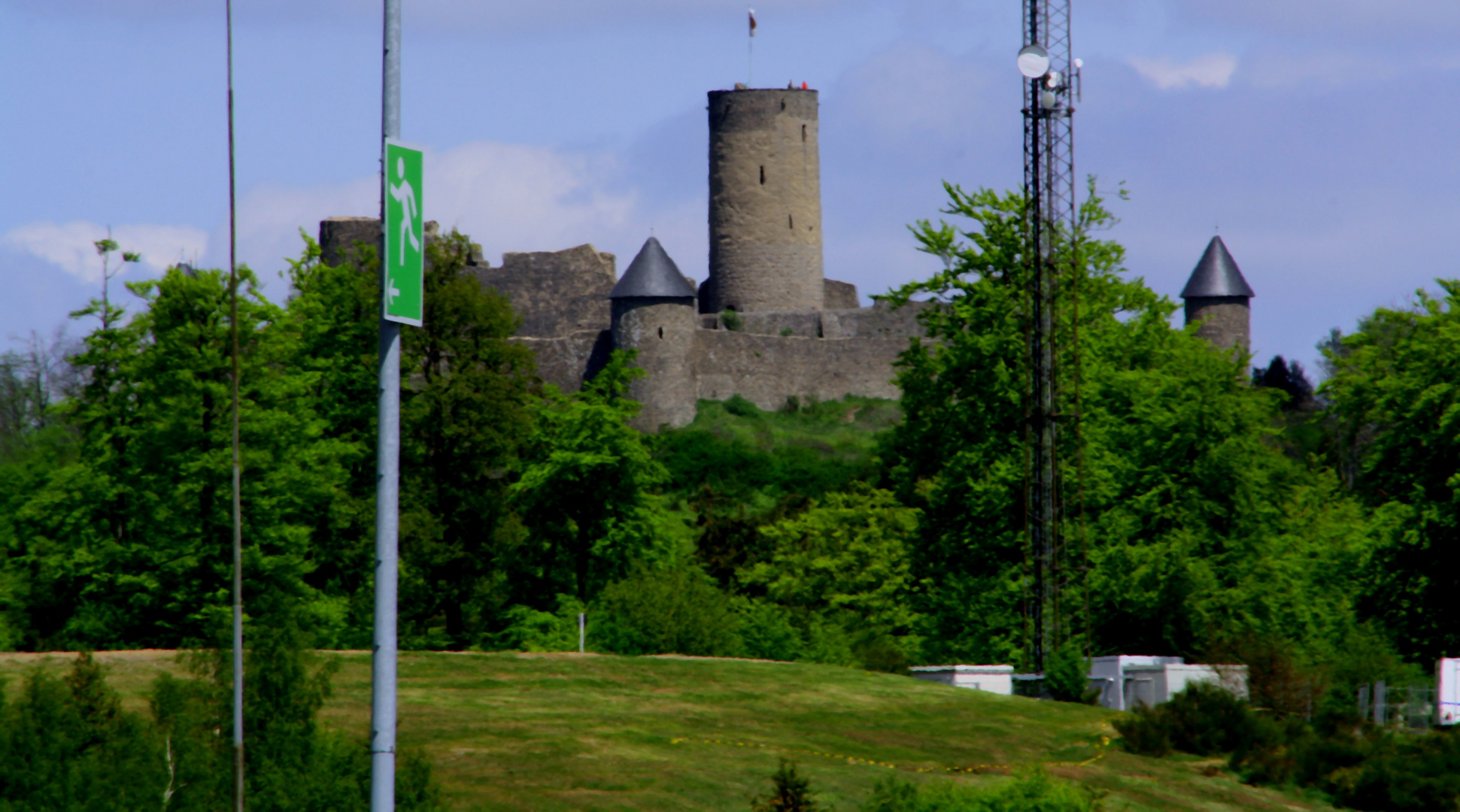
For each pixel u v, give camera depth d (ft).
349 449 558.97
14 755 203.21
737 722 359.25
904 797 240.32
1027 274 564.71
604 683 395.14
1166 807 312.50
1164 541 538.47
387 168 134.82
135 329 524.93
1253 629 515.09
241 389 516.73
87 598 504.84
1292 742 360.89
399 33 139.23
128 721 212.23
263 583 498.69
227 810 203.62
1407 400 513.86
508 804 265.54
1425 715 453.17
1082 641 522.88
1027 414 549.54
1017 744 360.07
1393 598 517.55
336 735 226.58
